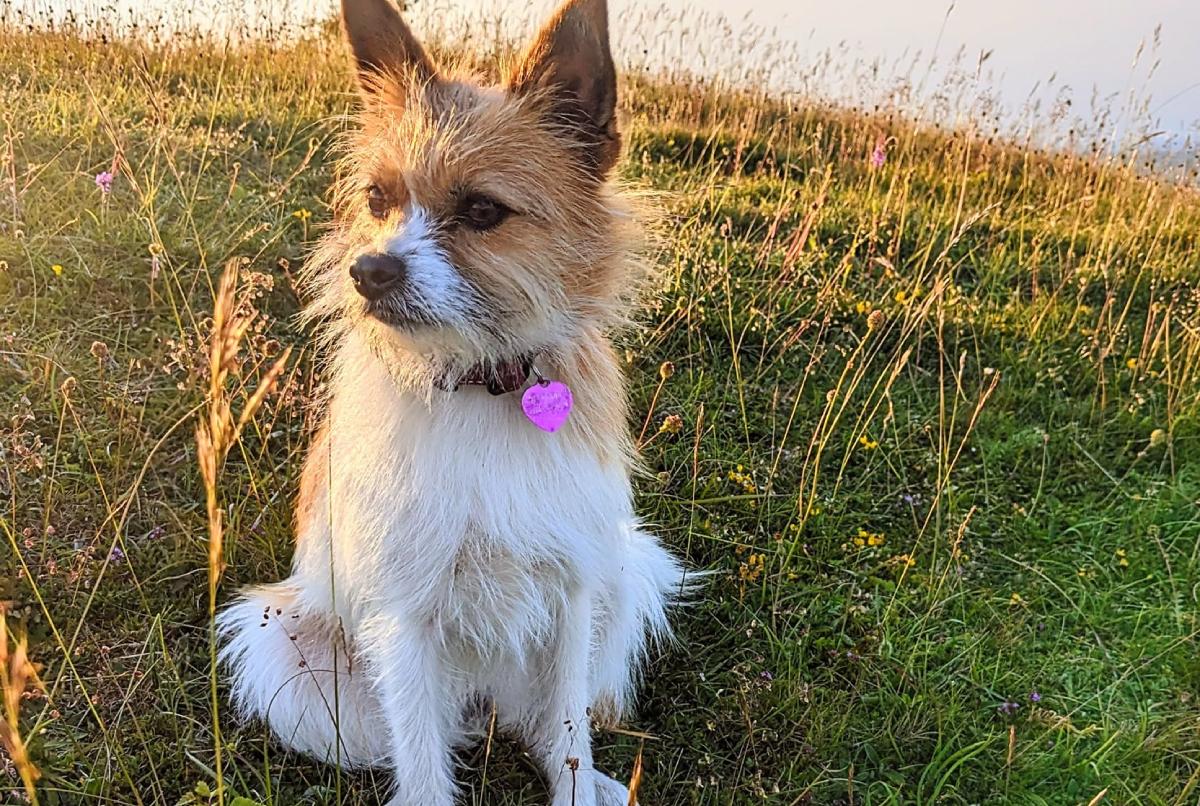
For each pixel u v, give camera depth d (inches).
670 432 36.4
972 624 35.7
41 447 35.5
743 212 59.2
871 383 45.4
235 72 75.9
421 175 26.8
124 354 39.8
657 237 33.7
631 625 31.9
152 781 28.7
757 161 75.2
